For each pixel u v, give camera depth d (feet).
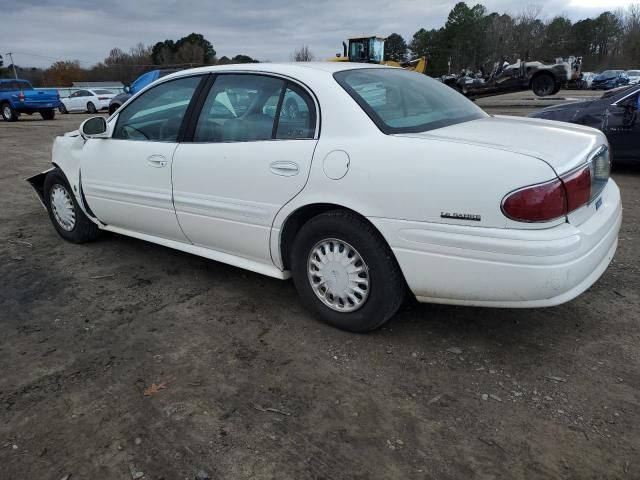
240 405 8.31
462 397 8.36
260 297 12.04
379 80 10.71
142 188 12.63
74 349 10.05
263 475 6.93
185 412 8.16
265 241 10.61
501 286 8.16
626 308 10.96
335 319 10.26
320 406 8.25
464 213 8.14
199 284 12.85
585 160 8.52
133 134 13.05
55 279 13.38
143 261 14.44
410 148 8.64
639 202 19.16
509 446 7.32
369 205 8.96
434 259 8.57
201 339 10.29
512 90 66.03
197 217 11.64
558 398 8.25
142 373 9.21
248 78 10.95
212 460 7.20
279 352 9.76
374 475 6.89
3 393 8.73
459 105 11.48
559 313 10.85
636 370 8.90
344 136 9.33
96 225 15.62
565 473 6.84
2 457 7.32
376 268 9.32
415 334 10.23
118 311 11.55
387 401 8.32
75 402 8.45
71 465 7.15
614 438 7.40
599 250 8.59
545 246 7.72
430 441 7.45
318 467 7.04
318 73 10.16
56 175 15.40
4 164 31.24
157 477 6.93
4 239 16.71
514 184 7.79
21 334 10.67
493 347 9.72
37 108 68.33
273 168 10.03
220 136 11.14
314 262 10.24
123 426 7.88
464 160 8.18
